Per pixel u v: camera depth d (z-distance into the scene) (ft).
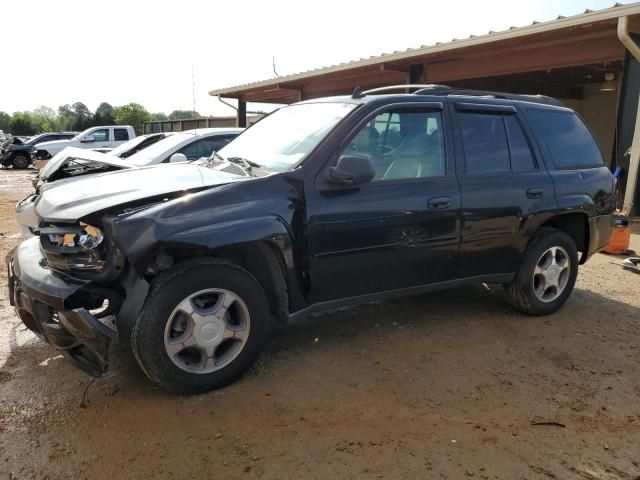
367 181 11.64
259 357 12.61
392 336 14.07
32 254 11.66
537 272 15.43
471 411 10.53
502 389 11.43
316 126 12.94
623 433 9.98
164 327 10.21
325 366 12.25
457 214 13.43
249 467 8.71
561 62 35.78
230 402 10.61
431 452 9.22
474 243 13.93
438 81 44.09
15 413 10.09
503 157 14.64
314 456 9.03
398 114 13.10
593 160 16.97
